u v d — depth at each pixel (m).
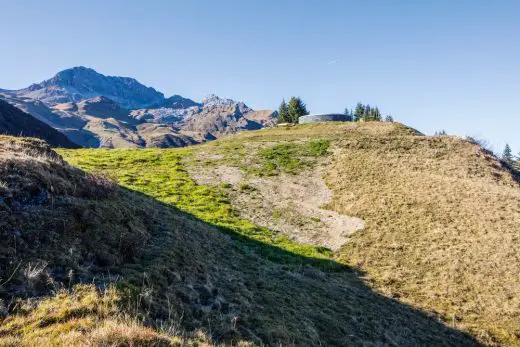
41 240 10.98
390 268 25.98
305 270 22.33
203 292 12.74
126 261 12.55
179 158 50.03
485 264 26.48
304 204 37.06
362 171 44.97
